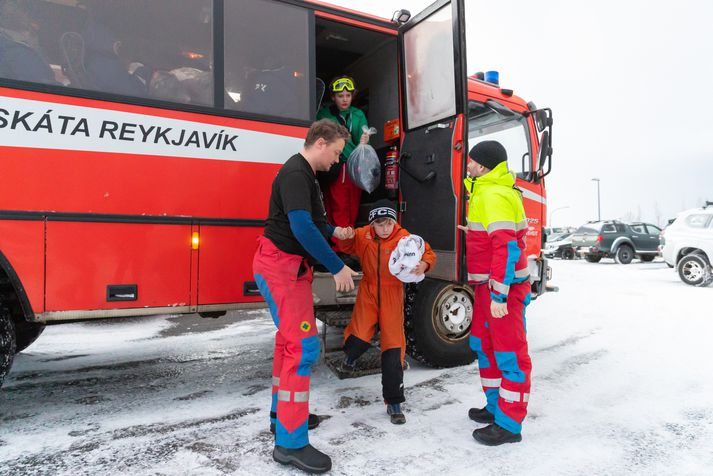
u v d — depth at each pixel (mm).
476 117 4332
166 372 3646
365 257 2770
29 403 2955
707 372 3723
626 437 2525
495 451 2334
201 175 2861
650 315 6254
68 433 2500
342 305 3693
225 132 2949
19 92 2412
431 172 3439
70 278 2500
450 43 3295
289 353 2150
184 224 2797
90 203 2557
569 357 4156
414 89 3715
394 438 2469
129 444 2371
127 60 2715
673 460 2275
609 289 8961
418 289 3701
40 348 4379
